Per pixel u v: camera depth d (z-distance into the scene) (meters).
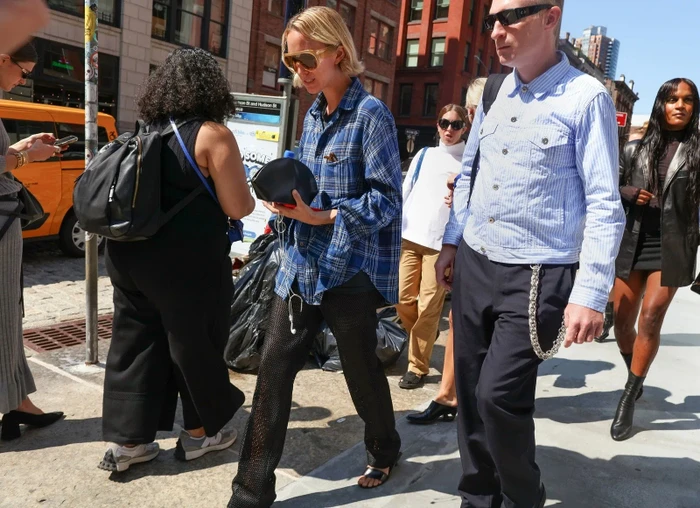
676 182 3.09
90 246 3.59
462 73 36.50
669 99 3.21
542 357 1.91
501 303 2.00
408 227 3.71
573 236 1.93
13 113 6.54
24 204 2.68
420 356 3.77
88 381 3.48
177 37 17.47
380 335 3.98
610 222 1.78
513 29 1.86
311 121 2.41
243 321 3.83
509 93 2.01
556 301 1.90
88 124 3.30
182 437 2.68
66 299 5.50
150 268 2.30
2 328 2.59
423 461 2.79
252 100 5.67
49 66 14.27
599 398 3.76
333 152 2.26
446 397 3.23
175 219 2.30
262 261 3.95
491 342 2.03
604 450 3.05
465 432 2.20
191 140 2.29
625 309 3.52
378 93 29.80
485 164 2.06
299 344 2.28
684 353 4.79
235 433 2.85
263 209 5.90
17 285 2.64
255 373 3.82
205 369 2.48
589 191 1.84
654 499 2.61
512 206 1.95
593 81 1.88
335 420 3.20
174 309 2.36
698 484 2.76
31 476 2.48
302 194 2.09
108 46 15.50
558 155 1.88
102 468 2.51
